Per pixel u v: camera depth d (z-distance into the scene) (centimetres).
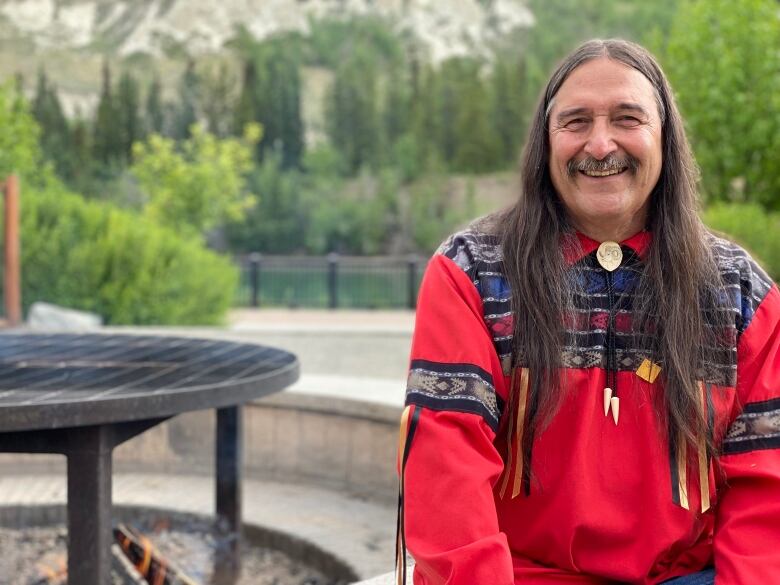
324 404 400
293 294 1748
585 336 149
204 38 7506
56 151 4509
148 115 5206
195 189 2003
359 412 391
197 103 5366
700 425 146
